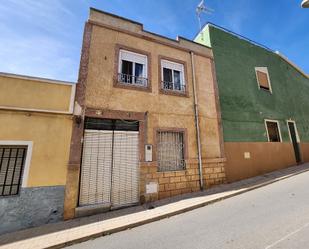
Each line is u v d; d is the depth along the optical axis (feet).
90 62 22.95
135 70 26.25
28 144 18.19
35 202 17.40
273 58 47.39
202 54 32.65
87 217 18.58
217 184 28.02
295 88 51.31
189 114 28.32
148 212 18.76
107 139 22.20
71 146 19.75
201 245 11.66
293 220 13.75
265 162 34.94
